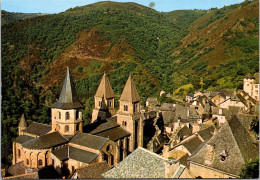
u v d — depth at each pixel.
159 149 83.00
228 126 45.66
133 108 83.75
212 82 171.88
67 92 70.50
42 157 64.06
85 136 69.81
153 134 101.44
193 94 157.00
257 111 99.44
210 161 44.72
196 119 107.88
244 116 68.31
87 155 64.94
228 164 42.75
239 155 42.69
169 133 106.56
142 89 194.62
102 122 81.56
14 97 143.75
